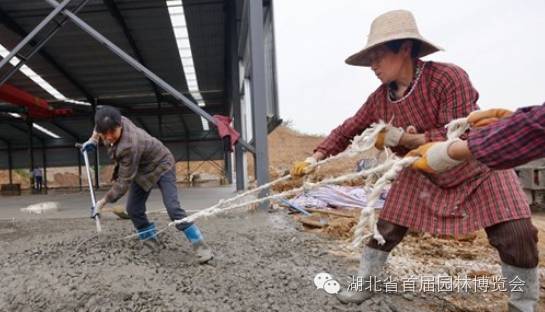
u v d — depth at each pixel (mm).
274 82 7094
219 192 12016
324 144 2703
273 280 2877
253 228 4918
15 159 27078
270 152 31688
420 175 2320
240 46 10141
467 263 3443
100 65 15539
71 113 19016
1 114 20750
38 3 10766
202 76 17562
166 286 2660
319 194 6957
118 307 2350
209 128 26719
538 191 7008
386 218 2418
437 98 2160
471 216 2092
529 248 1938
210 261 3414
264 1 7566
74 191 19125
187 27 12930
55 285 2641
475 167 2070
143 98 20453
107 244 3768
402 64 2184
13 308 2414
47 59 14234
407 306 2512
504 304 2555
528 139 1260
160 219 5793
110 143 3342
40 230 5438
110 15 11781
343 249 3928
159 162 3488
